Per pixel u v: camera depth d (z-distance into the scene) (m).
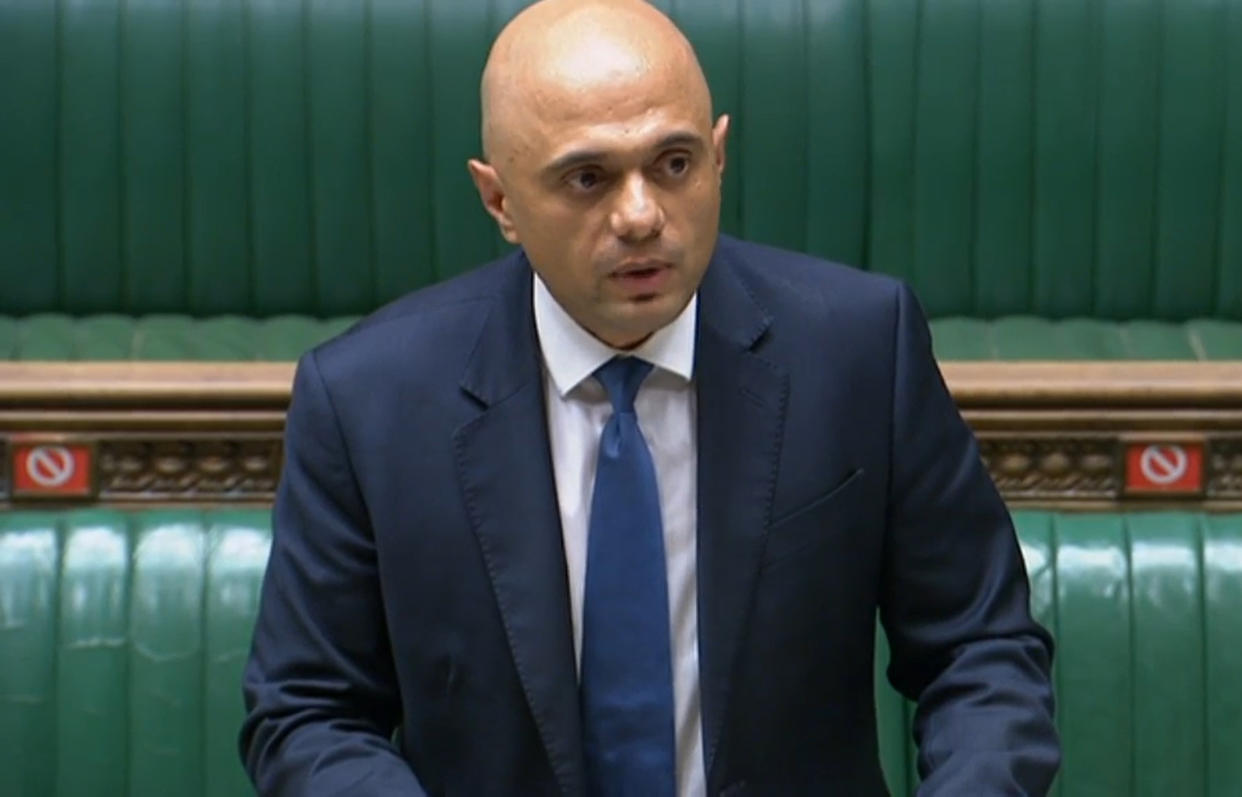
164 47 10.04
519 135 4.45
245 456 8.00
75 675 7.74
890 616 5.24
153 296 10.23
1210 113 10.09
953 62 10.09
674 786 4.94
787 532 4.95
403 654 5.04
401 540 4.99
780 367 5.01
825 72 10.10
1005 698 4.92
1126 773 7.72
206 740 7.73
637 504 4.92
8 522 7.93
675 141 4.39
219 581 7.84
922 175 10.16
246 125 10.09
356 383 5.05
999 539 5.18
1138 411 7.90
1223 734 7.73
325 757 4.91
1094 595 7.79
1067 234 10.20
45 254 10.15
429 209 10.16
